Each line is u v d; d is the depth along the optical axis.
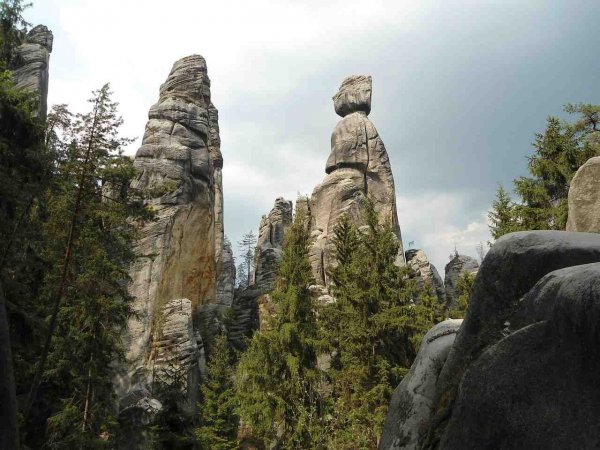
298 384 24.91
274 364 26.25
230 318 50.31
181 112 54.62
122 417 32.97
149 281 43.19
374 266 27.27
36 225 17.36
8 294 15.26
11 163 16.38
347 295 26.56
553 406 4.33
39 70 49.47
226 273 68.56
